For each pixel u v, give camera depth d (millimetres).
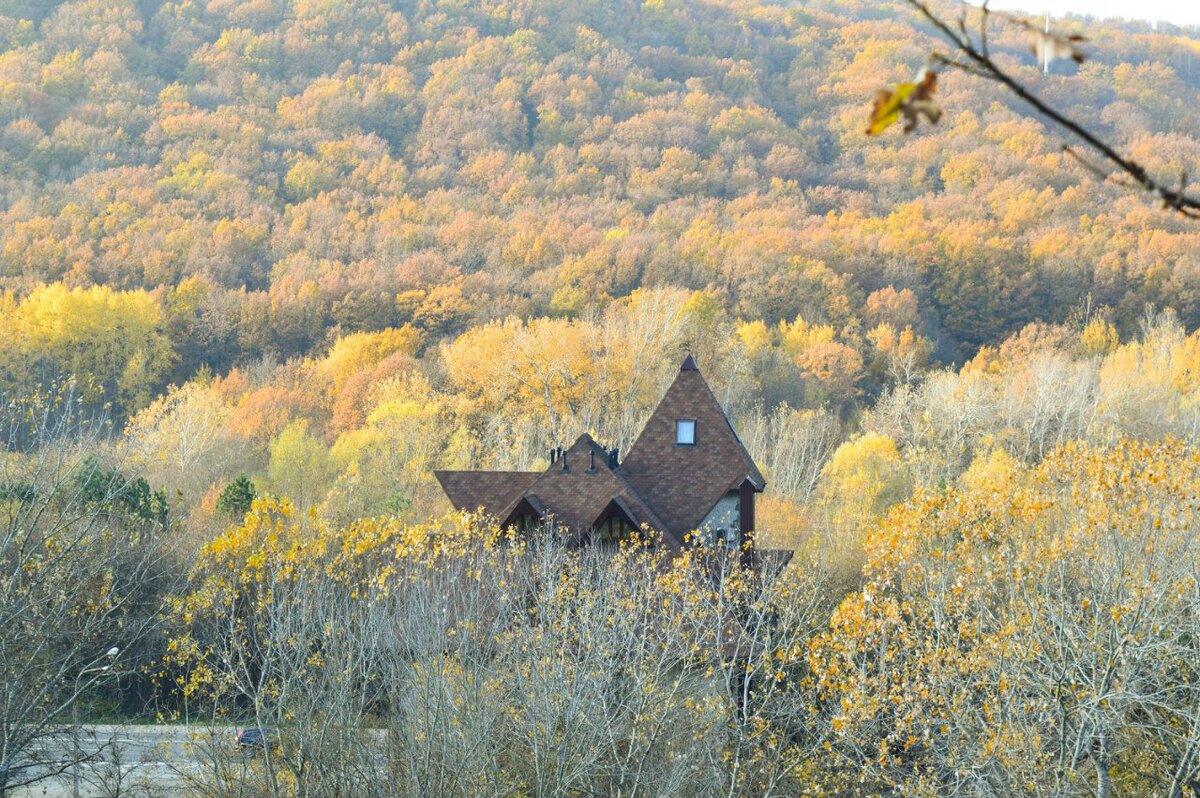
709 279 114312
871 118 4020
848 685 26219
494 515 37344
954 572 26984
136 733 34438
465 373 91062
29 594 24656
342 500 62781
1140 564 25406
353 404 91562
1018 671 24969
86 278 112875
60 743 28688
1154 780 27812
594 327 94812
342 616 27234
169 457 73125
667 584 28766
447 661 25609
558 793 23625
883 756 24516
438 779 23359
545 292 115812
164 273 115688
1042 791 23719
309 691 24953
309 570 29172
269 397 92250
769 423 86000
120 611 34938
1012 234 118000
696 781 25859
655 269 115125
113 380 97312
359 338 100938
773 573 31188
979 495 27531
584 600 29141
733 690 29750
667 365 91125
